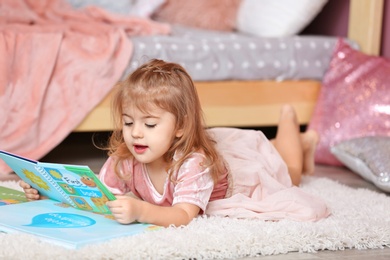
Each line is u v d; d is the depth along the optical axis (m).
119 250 1.45
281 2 3.27
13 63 2.52
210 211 1.83
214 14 3.56
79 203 1.74
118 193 1.87
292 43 3.07
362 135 2.82
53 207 1.78
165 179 1.78
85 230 1.57
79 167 1.54
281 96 3.04
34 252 1.42
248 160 1.99
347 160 2.59
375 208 2.04
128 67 2.72
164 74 1.69
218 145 2.03
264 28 3.28
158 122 1.66
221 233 1.62
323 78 3.09
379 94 2.83
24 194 1.95
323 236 1.68
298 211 1.84
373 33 3.24
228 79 2.95
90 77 2.61
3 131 2.47
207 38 2.99
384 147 2.46
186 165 1.73
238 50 2.96
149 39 2.82
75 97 2.59
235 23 3.54
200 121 1.78
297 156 2.27
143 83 1.66
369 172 2.45
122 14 3.22
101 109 2.64
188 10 3.60
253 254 1.56
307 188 2.28
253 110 2.98
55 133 2.56
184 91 1.71
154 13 3.64
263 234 1.63
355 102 2.88
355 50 3.04
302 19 3.25
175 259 1.48
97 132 3.37
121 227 1.61
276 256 1.57
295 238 1.64
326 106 2.98
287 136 2.30
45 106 2.55
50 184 1.73
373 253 1.64
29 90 2.52
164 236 1.56
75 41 2.63
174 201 1.73
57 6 3.15
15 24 2.74
